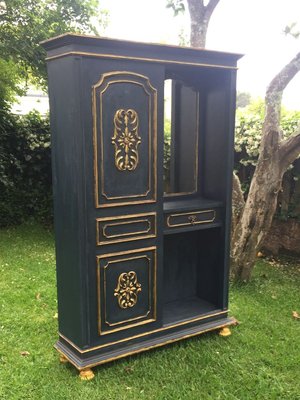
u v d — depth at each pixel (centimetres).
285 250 465
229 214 285
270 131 350
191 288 320
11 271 400
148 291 256
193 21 369
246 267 375
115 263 240
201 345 272
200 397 220
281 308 331
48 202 570
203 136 294
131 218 240
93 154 220
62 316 252
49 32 514
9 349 262
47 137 558
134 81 228
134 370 242
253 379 236
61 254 244
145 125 237
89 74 212
